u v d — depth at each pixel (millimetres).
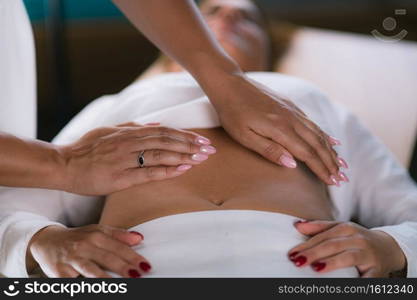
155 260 1001
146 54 2805
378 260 1043
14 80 1352
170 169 1073
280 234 1047
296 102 1372
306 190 1193
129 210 1125
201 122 1260
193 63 1212
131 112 1358
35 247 1090
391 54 2432
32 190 1281
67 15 2734
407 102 2225
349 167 1408
